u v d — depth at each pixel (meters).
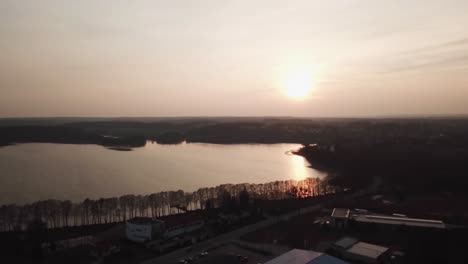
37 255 70.38
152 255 73.12
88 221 99.75
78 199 119.38
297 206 111.69
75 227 92.94
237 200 110.25
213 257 69.75
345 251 72.62
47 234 85.56
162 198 110.69
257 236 84.69
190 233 86.44
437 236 78.94
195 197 116.81
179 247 77.75
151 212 108.88
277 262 57.47
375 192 128.25
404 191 127.25
